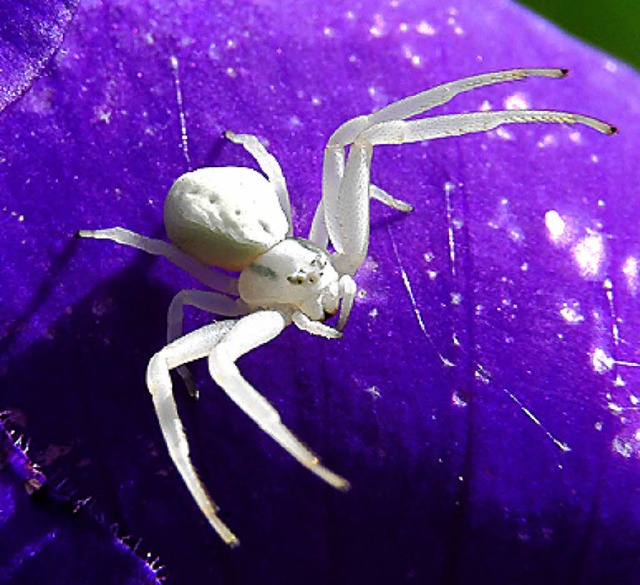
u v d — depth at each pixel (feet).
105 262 0.23
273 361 0.23
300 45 0.25
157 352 0.23
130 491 0.22
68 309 0.23
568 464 0.22
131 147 0.24
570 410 0.23
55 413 0.22
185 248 0.24
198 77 0.24
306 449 0.22
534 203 0.24
